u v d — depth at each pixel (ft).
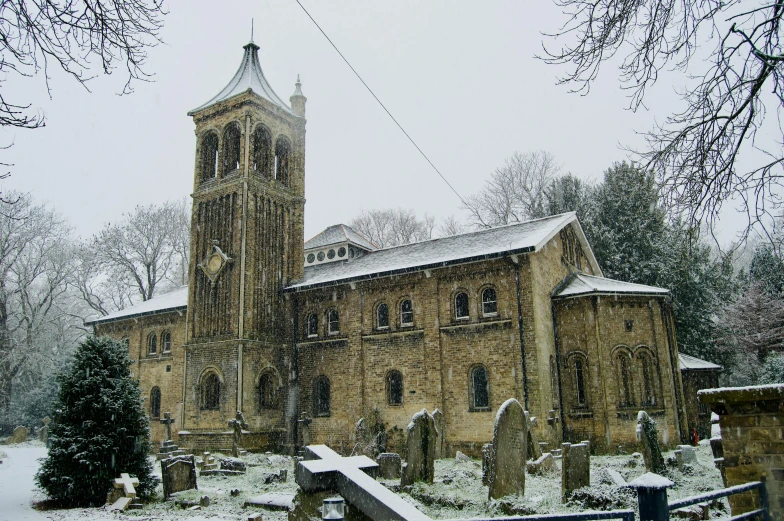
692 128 27.66
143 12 27.17
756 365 118.42
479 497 48.24
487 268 91.40
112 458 58.23
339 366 104.47
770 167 26.86
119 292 188.85
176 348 122.31
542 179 163.43
